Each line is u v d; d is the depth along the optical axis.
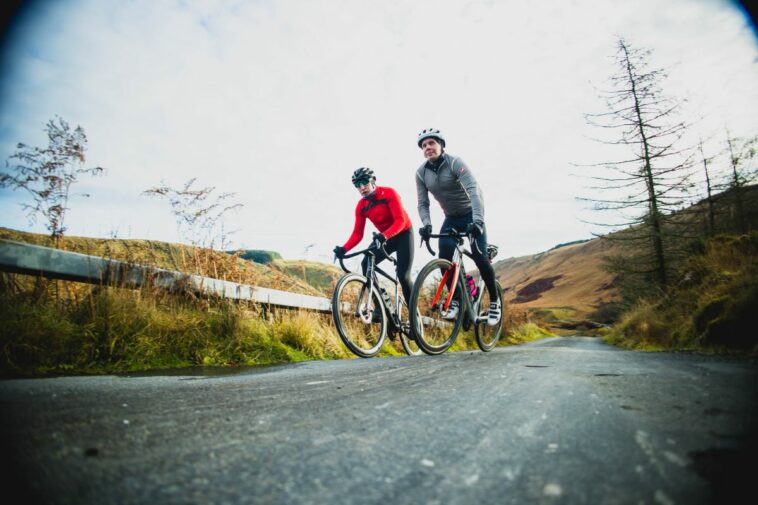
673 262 13.72
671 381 1.68
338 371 2.42
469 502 0.62
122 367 2.53
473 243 3.85
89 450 0.82
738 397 1.33
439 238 4.36
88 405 1.23
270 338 3.80
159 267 3.45
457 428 1.05
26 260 2.53
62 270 2.71
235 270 4.22
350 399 1.45
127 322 2.81
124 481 0.68
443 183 4.12
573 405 1.29
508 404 1.33
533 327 27.61
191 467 0.76
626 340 10.82
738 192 14.39
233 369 2.69
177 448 0.86
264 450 0.87
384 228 4.59
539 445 0.90
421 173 4.29
